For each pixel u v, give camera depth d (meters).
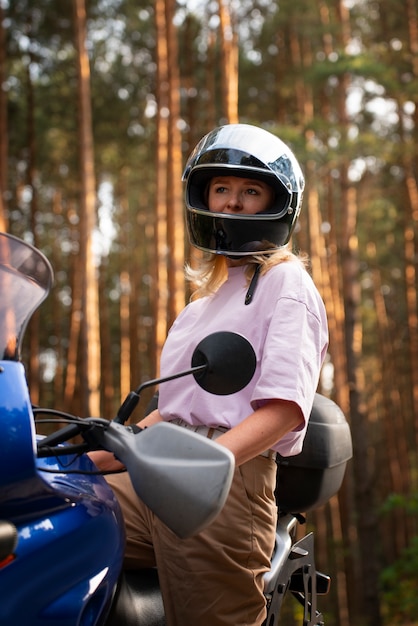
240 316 2.08
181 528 1.58
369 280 31.88
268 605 2.26
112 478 2.34
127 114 21.19
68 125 21.41
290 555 2.47
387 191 21.81
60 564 1.63
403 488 26.22
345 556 20.05
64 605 1.65
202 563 2.02
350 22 19.00
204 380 1.84
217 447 1.59
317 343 2.03
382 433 31.25
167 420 2.19
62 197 26.39
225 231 2.14
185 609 2.04
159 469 1.59
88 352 12.55
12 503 1.52
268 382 1.93
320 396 2.72
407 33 19.88
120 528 1.81
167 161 16.19
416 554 16.52
